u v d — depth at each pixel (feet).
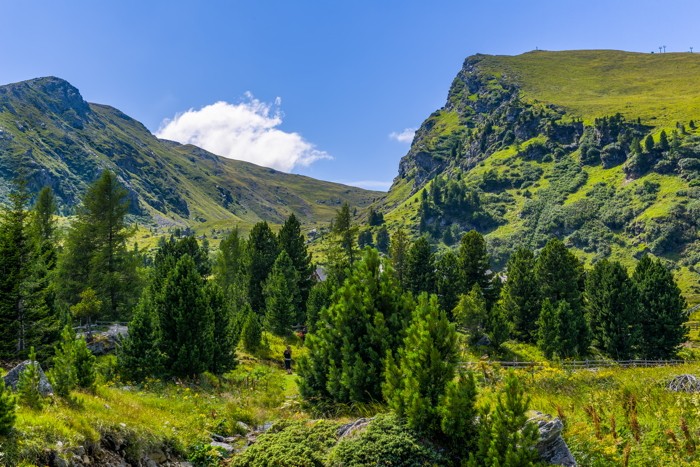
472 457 26.17
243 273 196.75
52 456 25.14
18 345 88.28
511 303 179.32
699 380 46.19
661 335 160.45
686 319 162.81
